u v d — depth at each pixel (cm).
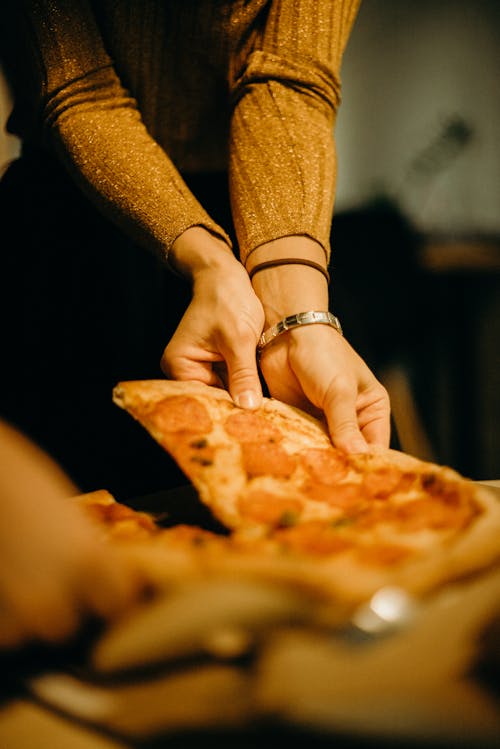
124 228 62
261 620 30
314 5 64
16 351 73
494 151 160
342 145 168
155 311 78
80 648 31
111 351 74
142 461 68
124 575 32
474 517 38
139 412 47
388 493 44
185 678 29
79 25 61
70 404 72
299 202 60
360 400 54
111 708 29
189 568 33
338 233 131
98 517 45
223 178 76
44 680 31
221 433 48
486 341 145
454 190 162
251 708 28
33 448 34
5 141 85
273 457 47
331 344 54
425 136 165
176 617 30
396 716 26
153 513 47
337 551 36
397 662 28
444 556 34
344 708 27
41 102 63
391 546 36
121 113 63
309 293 56
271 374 56
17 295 74
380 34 162
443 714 27
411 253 131
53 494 32
